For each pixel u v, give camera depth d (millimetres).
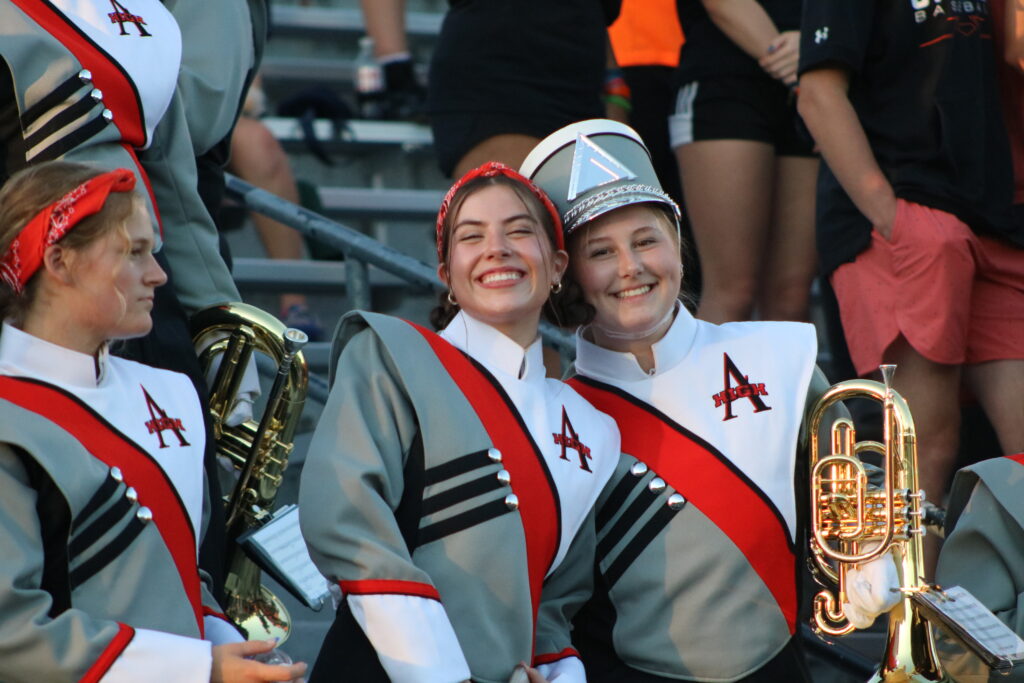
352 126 23125
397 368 10156
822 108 14156
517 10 15016
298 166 23266
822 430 11406
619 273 10922
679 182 18562
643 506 10844
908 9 13953
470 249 10500
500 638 9797
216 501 10461
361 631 9703
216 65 11945
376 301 20609
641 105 18547
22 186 9305
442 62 15438
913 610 10555
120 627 8734
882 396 10781
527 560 10023
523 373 10617
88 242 9148
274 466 11242
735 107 17125
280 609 11000
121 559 9133
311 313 20375
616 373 11281
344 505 9602
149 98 10898
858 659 13617
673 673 10609
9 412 8984
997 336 14172
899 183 14008
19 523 8812
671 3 18406
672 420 11047
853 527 10719
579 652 10914
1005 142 14109
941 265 13711
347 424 9938
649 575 10734
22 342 9234
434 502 9961
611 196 10961
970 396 15008
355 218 22359
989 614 10430
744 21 16750
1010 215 14070
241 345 11289
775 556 10812
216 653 8844
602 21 15562
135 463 9344
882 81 14156
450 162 15352
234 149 20500
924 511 11953
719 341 11375
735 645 10609
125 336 9438
